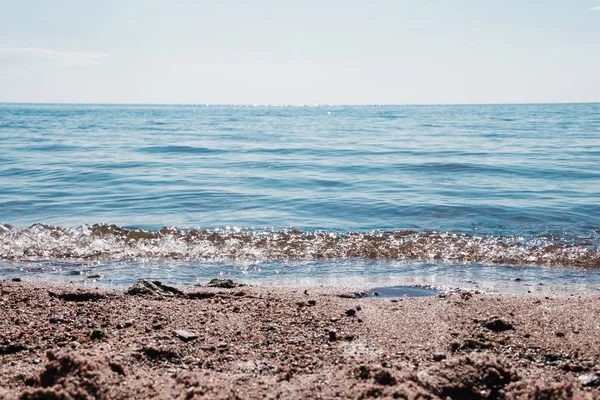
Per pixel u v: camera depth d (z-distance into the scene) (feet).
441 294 25.39
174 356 16.44
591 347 17.34
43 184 63.36
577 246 36.73
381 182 65.51
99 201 53.78
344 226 43.65
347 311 21.52
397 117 360.28
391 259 34.88
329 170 76.69
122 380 13.64
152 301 23.04
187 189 60.64
